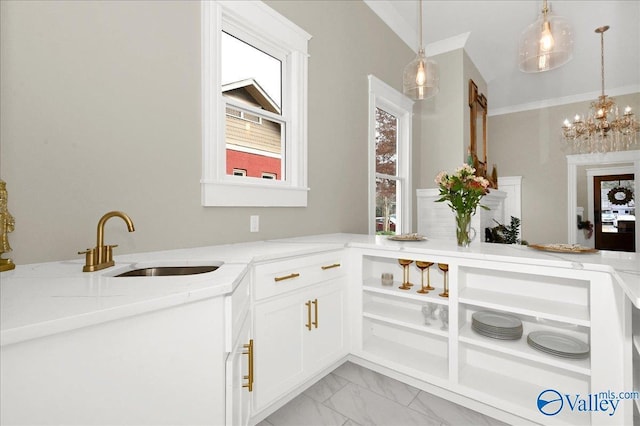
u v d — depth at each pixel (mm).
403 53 3848
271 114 2215
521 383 1747
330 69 2730
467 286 1978
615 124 4367
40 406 668
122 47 1466
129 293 864
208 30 1795
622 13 3568
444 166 4105
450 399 1780
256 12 2045
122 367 784
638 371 1302
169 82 1640
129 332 794
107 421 761
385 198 3707
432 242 2172
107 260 1226
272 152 2277
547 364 1562
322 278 1919
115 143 1447
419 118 4277
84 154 1354
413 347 2189
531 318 1822
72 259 1327
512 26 3791
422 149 4305
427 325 1921
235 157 2023
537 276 1756
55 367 685
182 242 1706
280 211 2295
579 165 6059
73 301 791
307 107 2475
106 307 747
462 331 1824
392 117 3836
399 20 3658
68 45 1307
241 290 1228
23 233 1208
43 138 1247
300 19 2420
